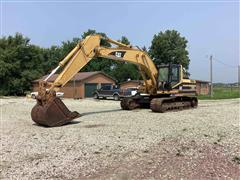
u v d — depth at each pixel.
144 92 24.39
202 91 61.19
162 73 23.75
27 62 60.38
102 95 41.09
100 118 18.59
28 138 12.66
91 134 13.24
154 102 21.94
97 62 75.31
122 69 73.50
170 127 14.78
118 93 39.12
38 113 15.85
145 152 9.88
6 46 60.47
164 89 23.42
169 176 7.57
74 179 7.56
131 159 9.12
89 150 10.37
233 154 9.46
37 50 61.59
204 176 7.56
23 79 58.09
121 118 18.44
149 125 15.51
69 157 9.52
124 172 7.92
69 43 83.06
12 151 10.42
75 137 12.65
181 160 8.84
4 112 23.58
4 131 14.52
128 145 10.92
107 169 8.26
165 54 86.75
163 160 8.88
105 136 12.70
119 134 13.09
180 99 24.17
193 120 17.42
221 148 10.19
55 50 84.00
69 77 17.62
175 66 23.73
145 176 7.59
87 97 47.75
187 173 7.77
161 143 11.08
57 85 16.91
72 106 28.50
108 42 20.86
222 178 7.42
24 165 8.76
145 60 23.14
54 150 10.47
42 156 9.74
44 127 15.64
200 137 11.99
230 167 8.25
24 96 56.69
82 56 18.53
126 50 21.67
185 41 88.38
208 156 9.23
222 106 27.81
